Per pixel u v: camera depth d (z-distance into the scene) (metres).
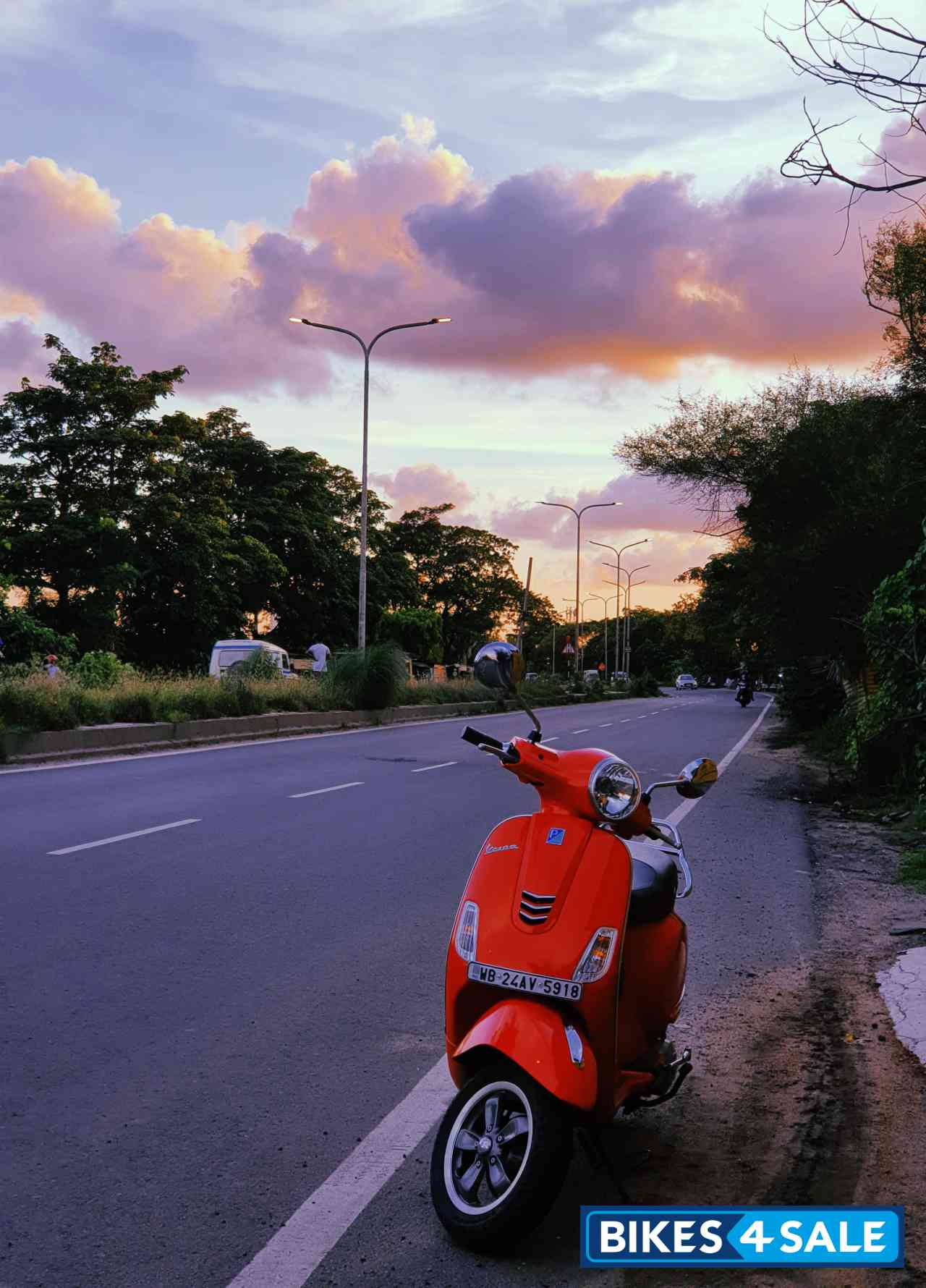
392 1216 3.70
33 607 48.19
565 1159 3.35
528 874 3.72
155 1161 4.03
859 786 15.94
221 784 14.79
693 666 152.50
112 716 20.80
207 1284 3.27
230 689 25.61
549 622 146.12
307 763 18.03
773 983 6.56
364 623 35.19
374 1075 4.92
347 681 30.83
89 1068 4.88
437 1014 5.79
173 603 53.69
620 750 23.61
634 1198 3.86
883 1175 4.05
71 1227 3.56
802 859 10.91
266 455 65.25
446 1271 3.36
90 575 47.94
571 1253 3.49
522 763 3.86
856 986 6.54
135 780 14.89
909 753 15.01
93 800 12.87
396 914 7.88
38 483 50.38
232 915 7.70
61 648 32.44
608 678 87.81
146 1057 5.04
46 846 9.84
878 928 8.04
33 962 6.39
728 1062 5.23
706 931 7.82
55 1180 3.86
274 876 9.04
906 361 16.95
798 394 27.19
